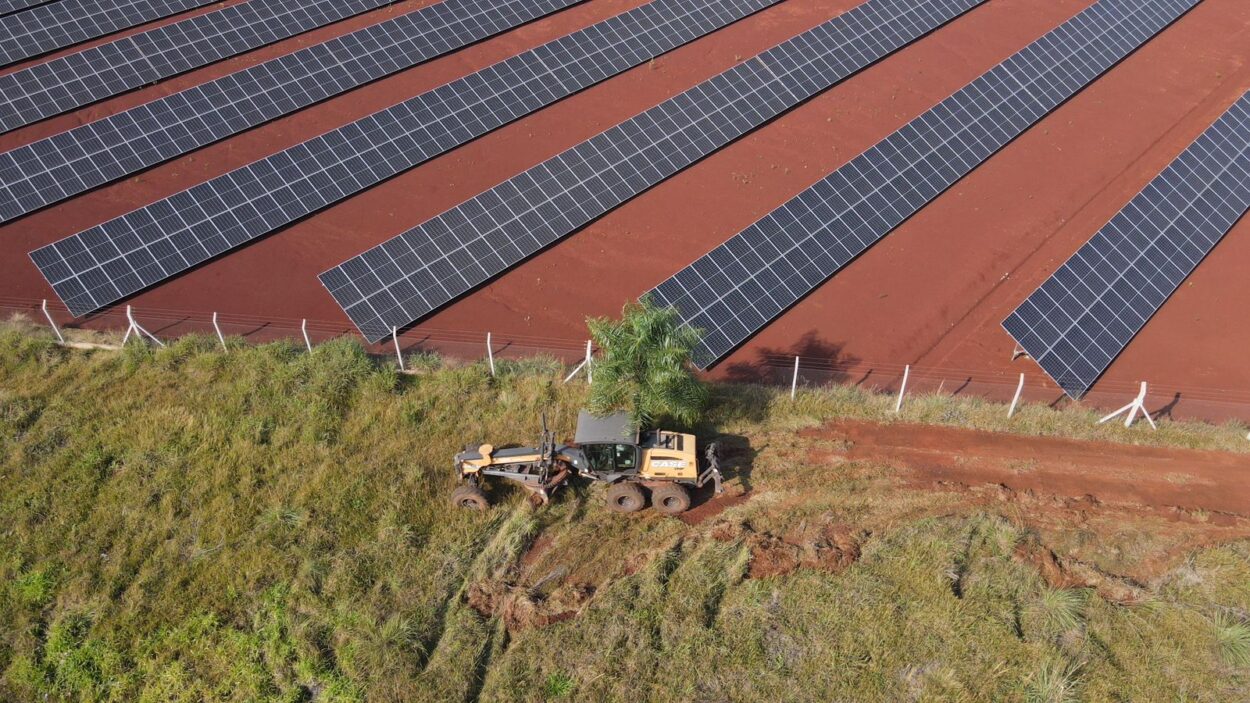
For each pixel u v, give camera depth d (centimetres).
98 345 2583
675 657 1708
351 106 3741
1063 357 2669
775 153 3597
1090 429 2400
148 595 1827
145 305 2773
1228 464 2297
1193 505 2145
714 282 2823
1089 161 3659
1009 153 3681
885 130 3781
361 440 2266
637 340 2144
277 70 3756
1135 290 2945
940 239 3197
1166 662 1714
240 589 1842
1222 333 2867
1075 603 1820
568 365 2634
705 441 2306
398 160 3391
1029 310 2761
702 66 4169
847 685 1658
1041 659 1698
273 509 2030
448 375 2502
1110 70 4334
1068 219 3325
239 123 3525
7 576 1862
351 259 2853
